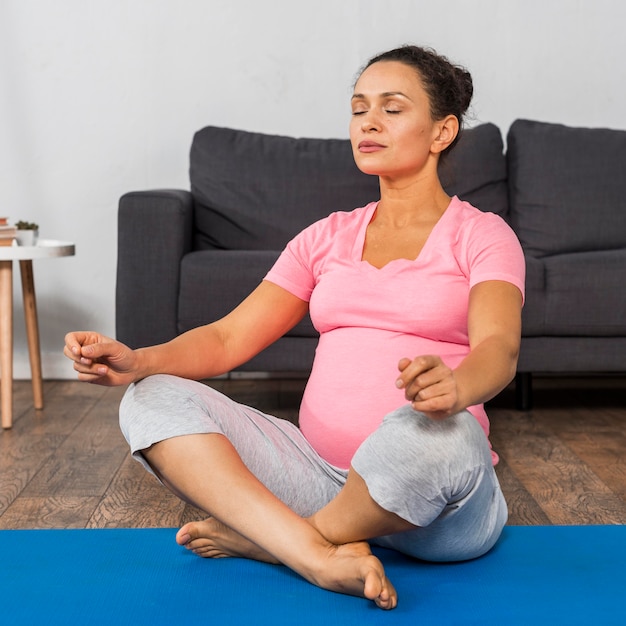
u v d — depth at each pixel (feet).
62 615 4.51
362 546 4.69
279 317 5.75
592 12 13.12
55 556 5.37
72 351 4.88
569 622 4.41
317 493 5.22
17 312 13.02
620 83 13.25
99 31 12.89
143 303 10.50
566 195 11.96
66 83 12.93
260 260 10.47
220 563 5.23
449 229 5.24
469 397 4.21
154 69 12.98
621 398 11.80
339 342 5.30
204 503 4.82
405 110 5.27
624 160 12.11
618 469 8.27
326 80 13.07
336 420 5.22
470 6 13.03
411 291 5.14
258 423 5.24
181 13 12.93
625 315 10.34
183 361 5.38
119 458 8.62
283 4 12.96
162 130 13.05
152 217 10.47
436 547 5.00
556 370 10.48
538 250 11.89
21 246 10.16
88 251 13.15
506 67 13.14
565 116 13.26
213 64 13.01
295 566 4.74
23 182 13.04
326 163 12.20
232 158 12.19
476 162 12.20
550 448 9.10
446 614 4.49
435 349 5.14
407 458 4.41
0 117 12.92
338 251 5.48
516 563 5.22
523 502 7.22
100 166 13.05
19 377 13.04
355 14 12.98
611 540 5.65
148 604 4.63
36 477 7.97
